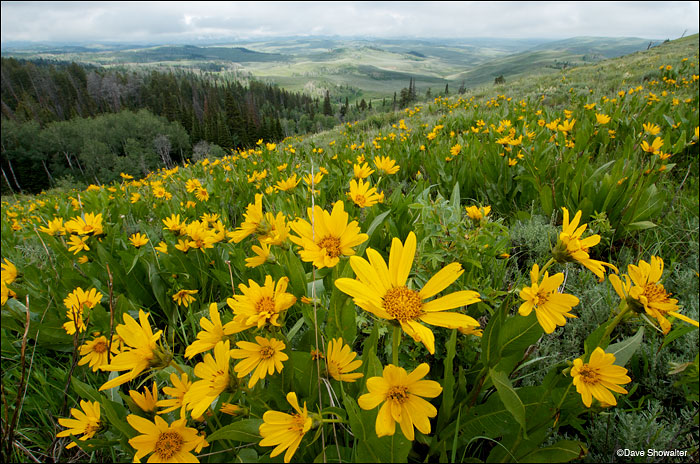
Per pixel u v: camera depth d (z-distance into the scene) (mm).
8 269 2250
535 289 1019
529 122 6023
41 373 1915
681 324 1776
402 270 998
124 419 1272
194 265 2443
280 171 4770
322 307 1479
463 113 9805
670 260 2453
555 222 2957
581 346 1863
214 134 72688
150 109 110500
